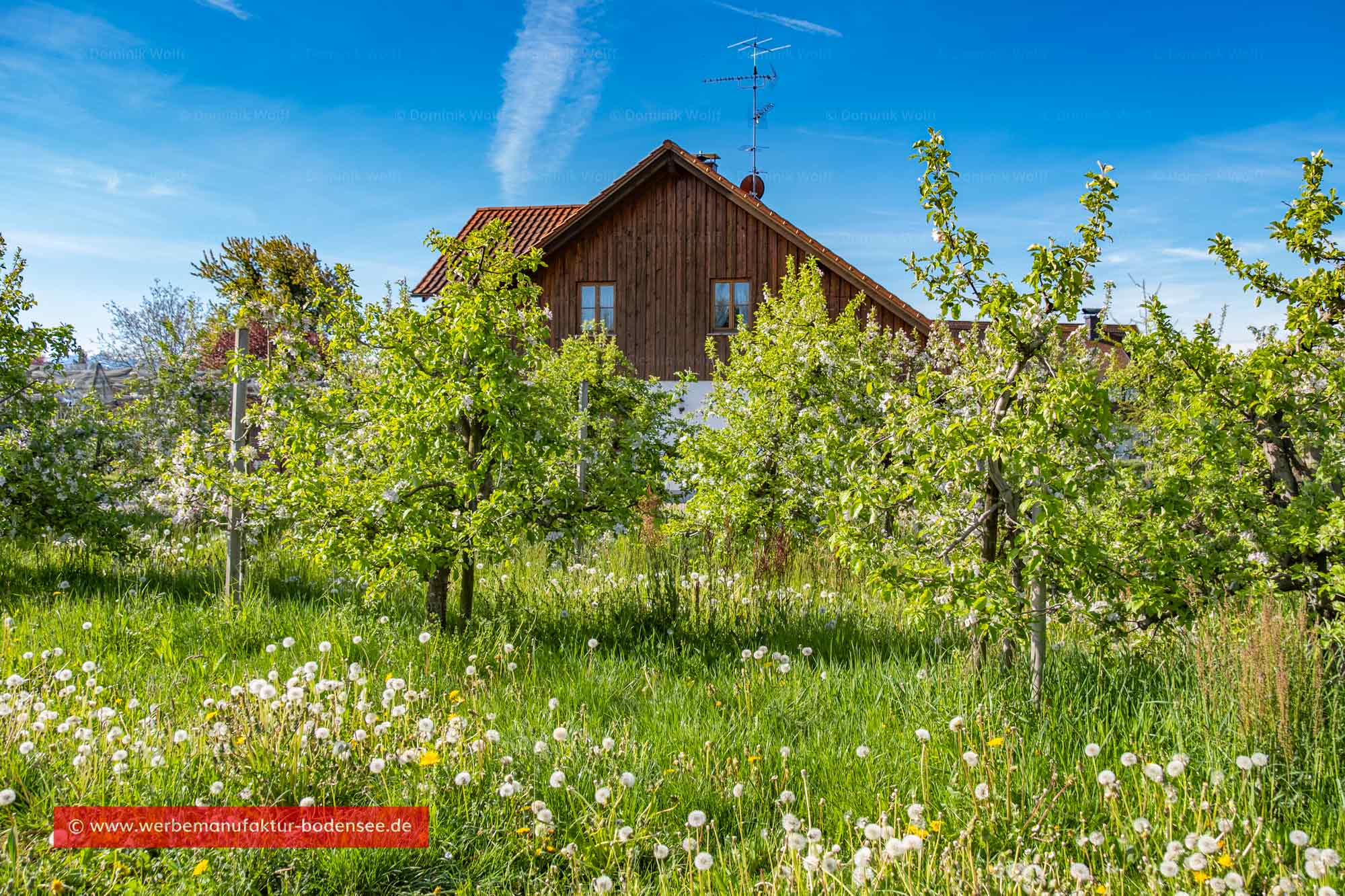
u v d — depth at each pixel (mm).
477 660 5391
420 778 3566
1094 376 4383
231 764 3539
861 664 5309
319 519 6055
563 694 4836
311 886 2979
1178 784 3463
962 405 5016
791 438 8727
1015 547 4656
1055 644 5199
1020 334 4535
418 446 5844
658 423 10281
